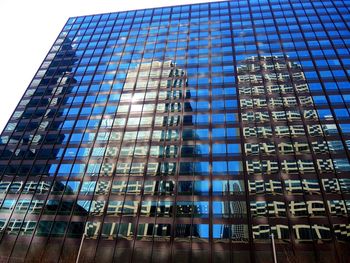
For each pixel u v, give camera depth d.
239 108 44.81
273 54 52.84
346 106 42.22
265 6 65.31
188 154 40.28
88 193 38.75
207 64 53.72
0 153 46.72
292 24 58.69
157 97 49.75
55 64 62.94
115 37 66.81
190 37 61.25
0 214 38.69
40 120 50.97
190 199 35.53
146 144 42.94
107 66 59.19
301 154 37.81
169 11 71.19
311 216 32.12
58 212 37.53
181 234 32.69
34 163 44.25
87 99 52.78
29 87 58.12
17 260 33.91
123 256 32.22
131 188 38.06
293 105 43.75
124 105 49.94
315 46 52.81
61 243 34.50
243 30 59.62
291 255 29.64
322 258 29.19
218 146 40.38
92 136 46.12
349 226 30.88
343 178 34.75
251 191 35.12
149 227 33.94
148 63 57.41
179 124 44.47
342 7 60.47
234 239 31.50
